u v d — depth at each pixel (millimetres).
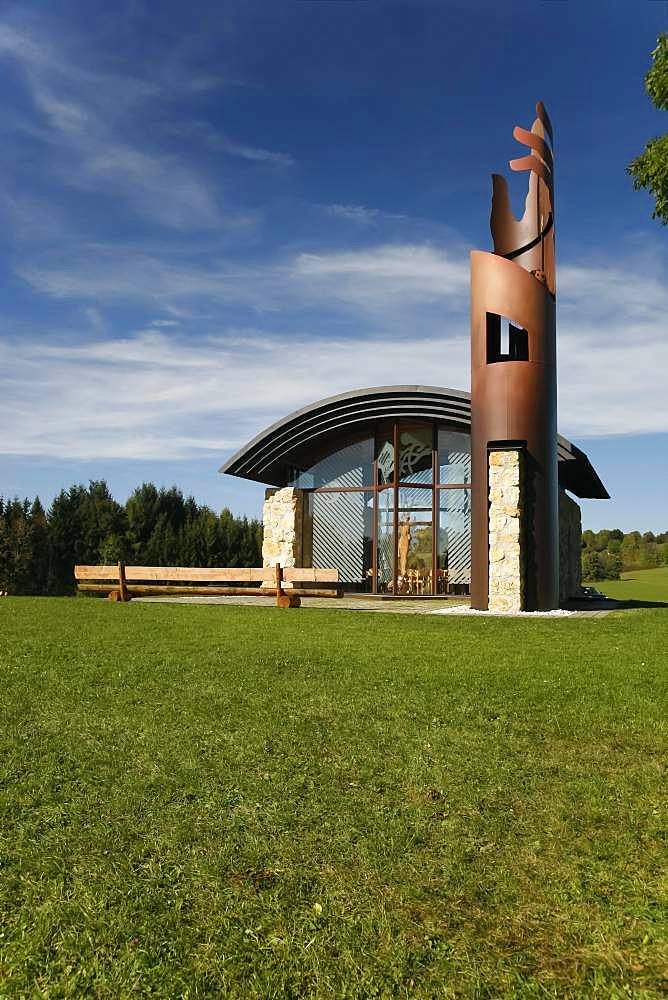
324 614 12812
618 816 3963
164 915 3047
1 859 3477
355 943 2871
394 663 7766
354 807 4066
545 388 16266
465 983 2660
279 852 3562
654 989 2613
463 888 3252
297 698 6242
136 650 8258
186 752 4871
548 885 3279
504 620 12570
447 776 4508
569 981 2670
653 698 6359
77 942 2873
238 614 12406
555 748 5062
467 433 21031
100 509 39844
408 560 21250
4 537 35938
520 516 15781
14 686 6527
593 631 10945
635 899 3166
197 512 44438
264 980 2668
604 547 80312
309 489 22953
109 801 4105
